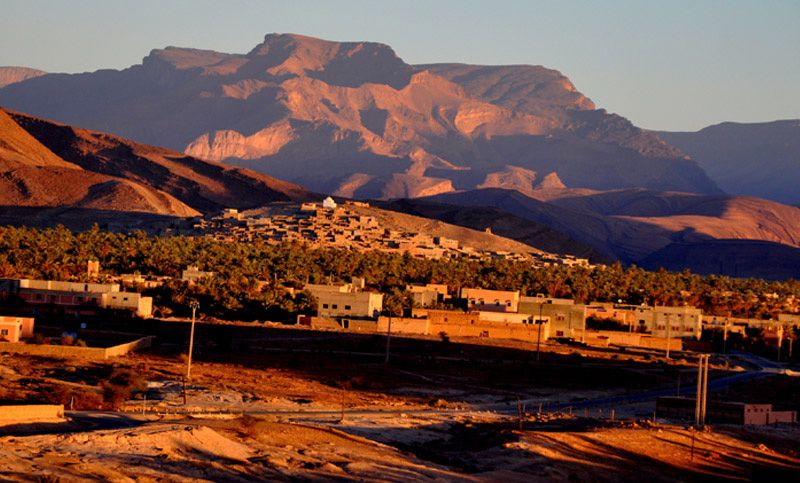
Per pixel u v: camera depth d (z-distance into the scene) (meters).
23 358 180.25
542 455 132.50
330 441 124.00
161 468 101.25
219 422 127.50
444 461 125.31
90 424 117.75
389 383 191.12
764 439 161.50
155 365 188.00
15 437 104.06
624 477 130.00
